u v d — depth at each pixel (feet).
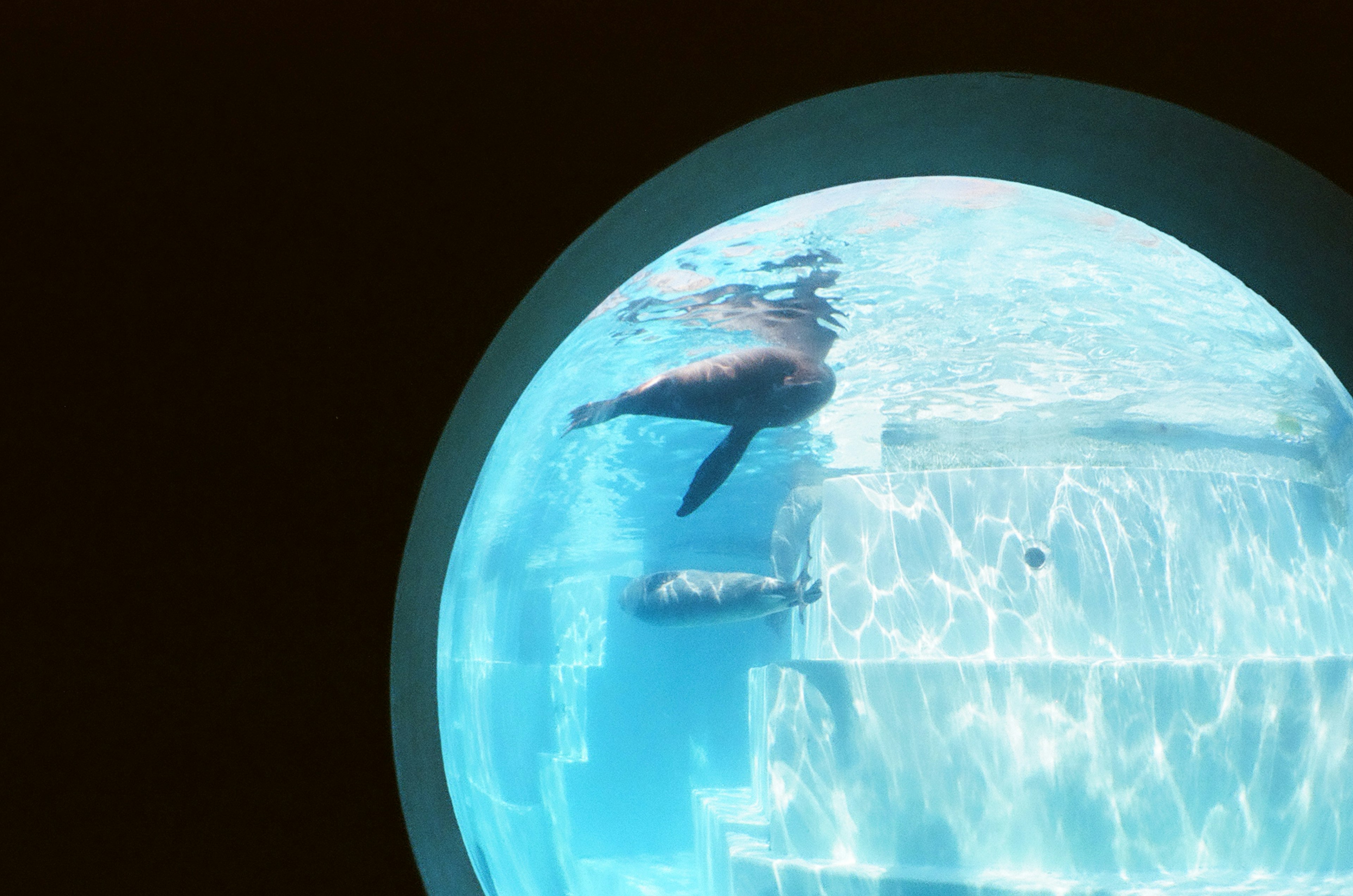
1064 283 23.65
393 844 7.30
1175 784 17.31
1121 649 21.88
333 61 7.96
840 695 18.57
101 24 8.02
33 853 7.24
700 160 7.88
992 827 17.76
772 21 7.70
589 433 40.60
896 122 7.98
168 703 7.39
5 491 7.55
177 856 7.27
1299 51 7.36
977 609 22.25
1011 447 38.52
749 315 24.07
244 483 7.61
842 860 18.48
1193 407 32.81
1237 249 8.56
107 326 7.75
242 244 7.82
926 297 24.11
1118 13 7.41
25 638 7.42
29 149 7.90
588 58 7.82
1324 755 16.98
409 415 7.69
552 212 7.77
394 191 7.83
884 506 23.02
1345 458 29.71
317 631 7.48
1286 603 22.70
